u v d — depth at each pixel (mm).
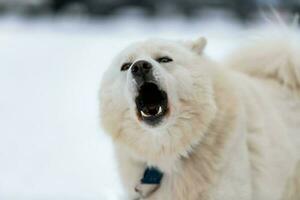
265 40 5992
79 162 7965
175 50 4812
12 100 12359
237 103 4777
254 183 4965
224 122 4645
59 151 8508
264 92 5469
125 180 4918
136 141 4695
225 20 29234
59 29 26562
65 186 6988
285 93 5613
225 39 19734
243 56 6074
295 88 5645
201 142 4625
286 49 5762
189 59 4793
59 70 16156
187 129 4598
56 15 31125
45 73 15766
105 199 6359
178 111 4594
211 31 24016
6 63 17281
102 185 6941
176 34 22578
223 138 4613
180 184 4645
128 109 4672
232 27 25969
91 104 11930
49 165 7848
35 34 24484
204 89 4637
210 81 4719
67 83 14312
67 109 11438
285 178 5270
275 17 6297
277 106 5461
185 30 24609
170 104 4559
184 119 4602
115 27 27047
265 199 5078
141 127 4641
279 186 5203
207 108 4578
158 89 4676
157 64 4582
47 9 31234
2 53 19078
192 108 4594
